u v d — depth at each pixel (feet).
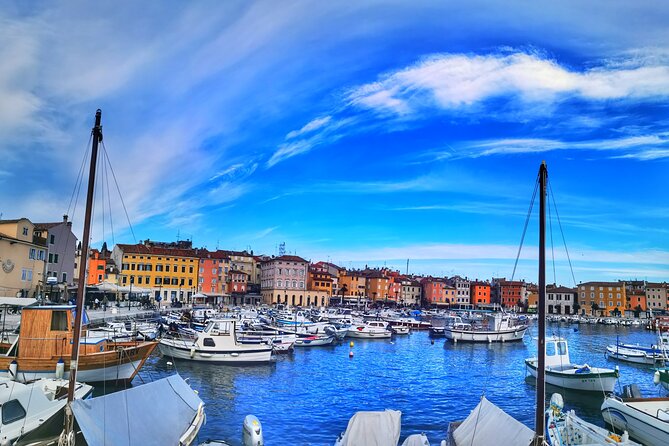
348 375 155.74
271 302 549.13
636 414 86.38
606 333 413.39
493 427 70.74
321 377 149.38
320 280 601.62
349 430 70.33
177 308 367.86
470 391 137.69
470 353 230.89
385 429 70.79
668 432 79.66
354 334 282.77
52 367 102.17
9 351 102.99
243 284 564.30
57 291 258.98
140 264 453.58
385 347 245.04
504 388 143.02
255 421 80.28
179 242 558.97
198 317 256.73
